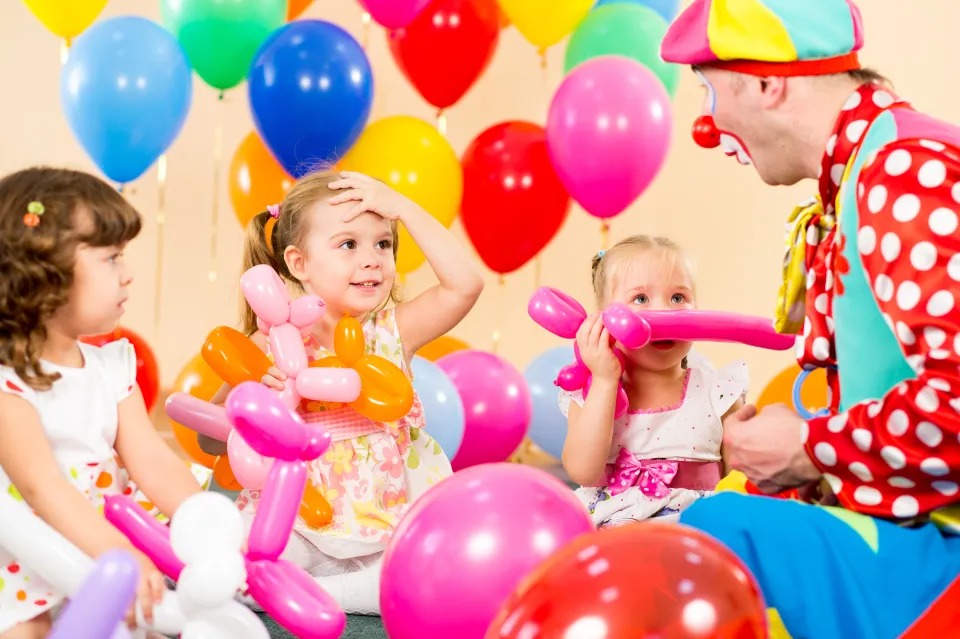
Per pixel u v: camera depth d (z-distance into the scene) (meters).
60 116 4.05
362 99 2.74
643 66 2.89
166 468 1.45
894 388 1.10
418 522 1.23
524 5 3.02
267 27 2.96
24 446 1.29
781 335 1.69
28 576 1.28
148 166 2.84
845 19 1.26
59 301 1.31
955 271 1.07
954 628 1.08
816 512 1.14
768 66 1.26
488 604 1.16
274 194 2.97
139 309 4.16
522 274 4.30
